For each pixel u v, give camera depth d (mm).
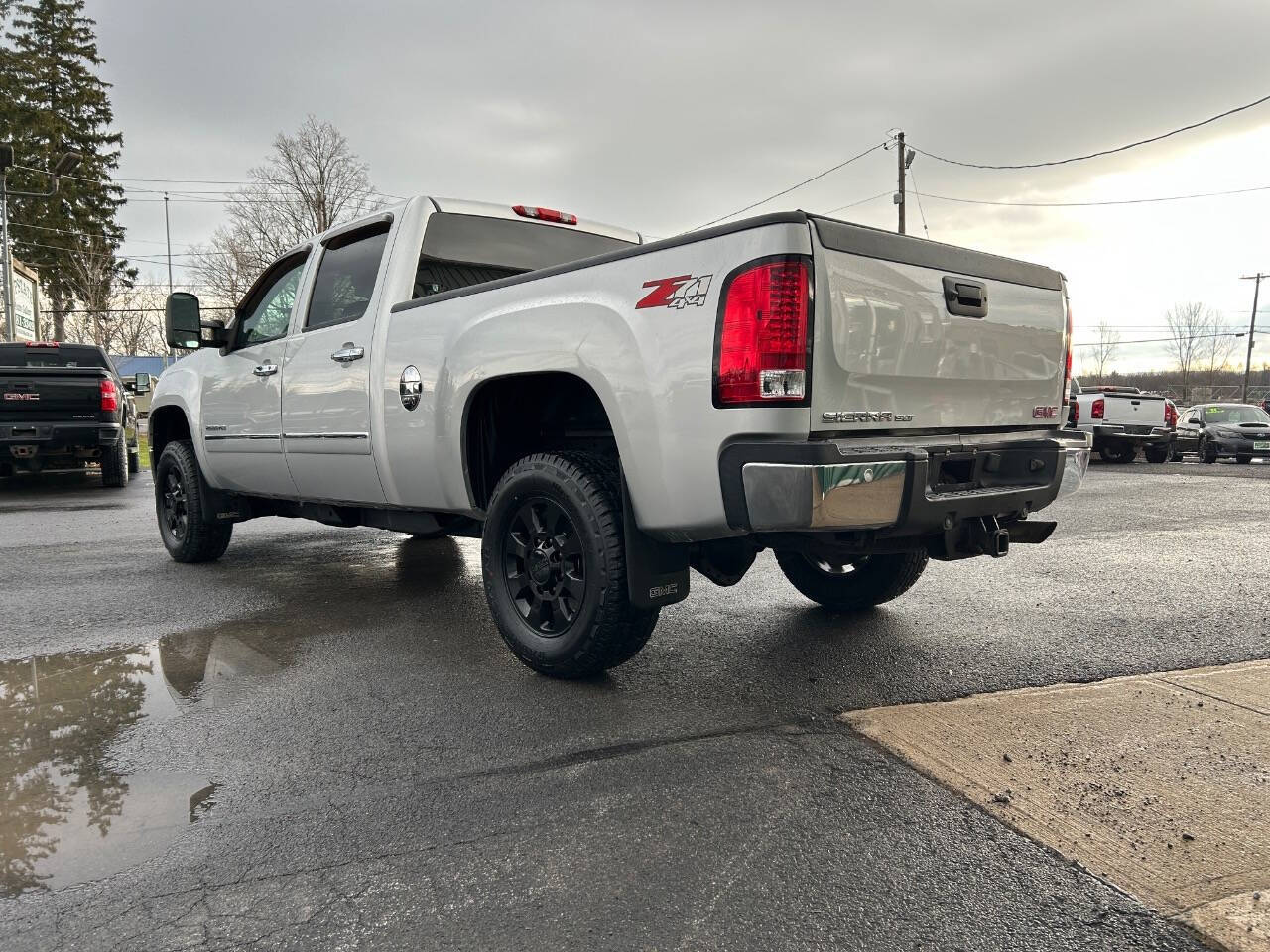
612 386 3104
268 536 7434
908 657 3758
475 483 3869
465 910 1963
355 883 2078
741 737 2910
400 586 5332
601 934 1873
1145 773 2602
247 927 1908
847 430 2891
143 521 8586
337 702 3283
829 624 4336
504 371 3510
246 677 3584
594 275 3225
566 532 3484
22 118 46469
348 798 2508
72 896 2025
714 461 2850
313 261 4934
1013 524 3625
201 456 5789
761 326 2709
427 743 2896
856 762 2707
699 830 2303
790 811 2395
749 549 3523
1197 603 4730
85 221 47531
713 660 3746
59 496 11062
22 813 2432
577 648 3324
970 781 2559
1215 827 2279
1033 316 3613
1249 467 17578
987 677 3492
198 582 5461
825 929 1884
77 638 4184
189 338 5355
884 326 2963
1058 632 4156
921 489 2926
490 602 3691
